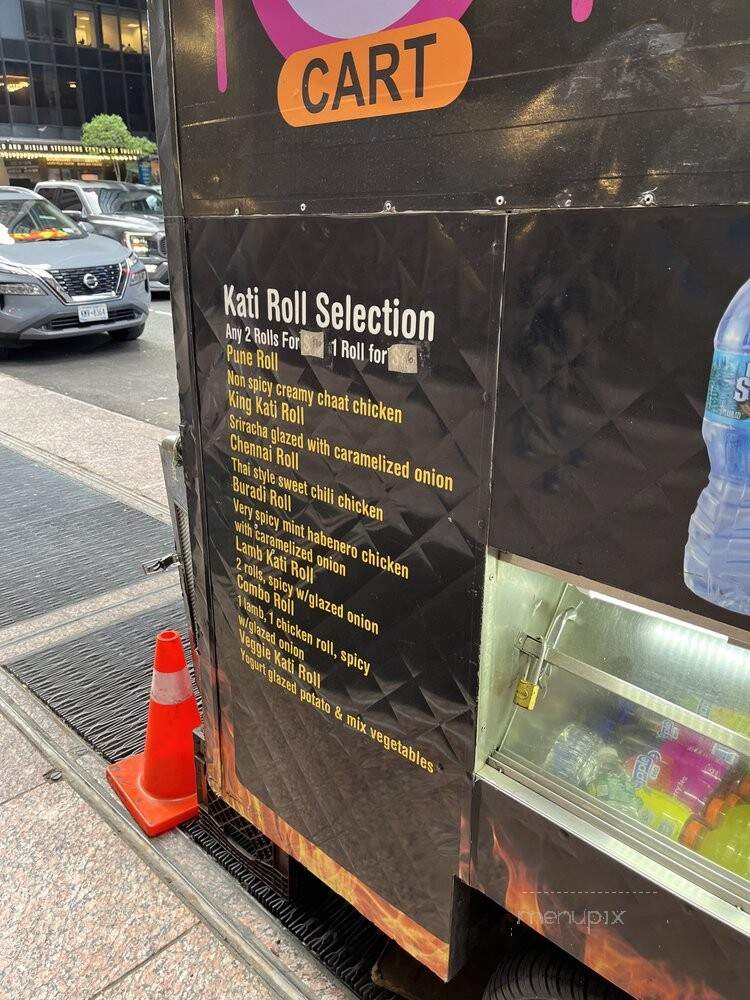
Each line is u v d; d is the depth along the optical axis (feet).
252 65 5.29
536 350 4.30
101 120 117.91
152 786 9.00
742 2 3.29
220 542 6.96
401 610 5.52
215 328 6.28
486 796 5.36
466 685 5.26
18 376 30.73
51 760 10.00
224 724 7.70
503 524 4.74
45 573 15.03
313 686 6.44
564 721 5.32
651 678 5.08
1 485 19.36
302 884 7.85
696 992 4.62
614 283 3.92
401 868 6.22
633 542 4.20
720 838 4.61
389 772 6.02
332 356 5.39
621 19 3.63
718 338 3.65
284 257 5.49
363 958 7.39
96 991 7.10
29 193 37.35
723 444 3.75
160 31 5.88
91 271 33.47
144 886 8.16
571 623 5.45
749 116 3.39
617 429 4.09
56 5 124.06
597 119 3.82
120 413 25.99
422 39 4.35
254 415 6.17
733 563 3.86
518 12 3.95
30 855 8.54
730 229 3.52
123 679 11.71
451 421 4.82
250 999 7.01
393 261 4.82
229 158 5.68
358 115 4.78
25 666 12.03
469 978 6.90
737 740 4.71
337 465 5.62
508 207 4.24
